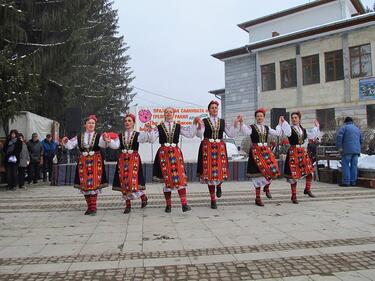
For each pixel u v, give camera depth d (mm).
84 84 31312
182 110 15305
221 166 7777
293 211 7496
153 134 7488
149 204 8617
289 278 3971
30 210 8047
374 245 5098
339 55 23922
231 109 28359
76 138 7703
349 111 23328
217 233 5797
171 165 7363
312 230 5945
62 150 16766
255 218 6859
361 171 12016
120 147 7605
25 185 13562
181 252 4867
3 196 10375
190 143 15828
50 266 4402
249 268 4273
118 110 41812
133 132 7582
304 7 27359
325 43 24312
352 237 5531
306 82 25156
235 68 28344
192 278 4000
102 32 36094
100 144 7473
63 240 5535
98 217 7172
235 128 7969
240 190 11133
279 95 26094
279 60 26172
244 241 5348
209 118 7820
